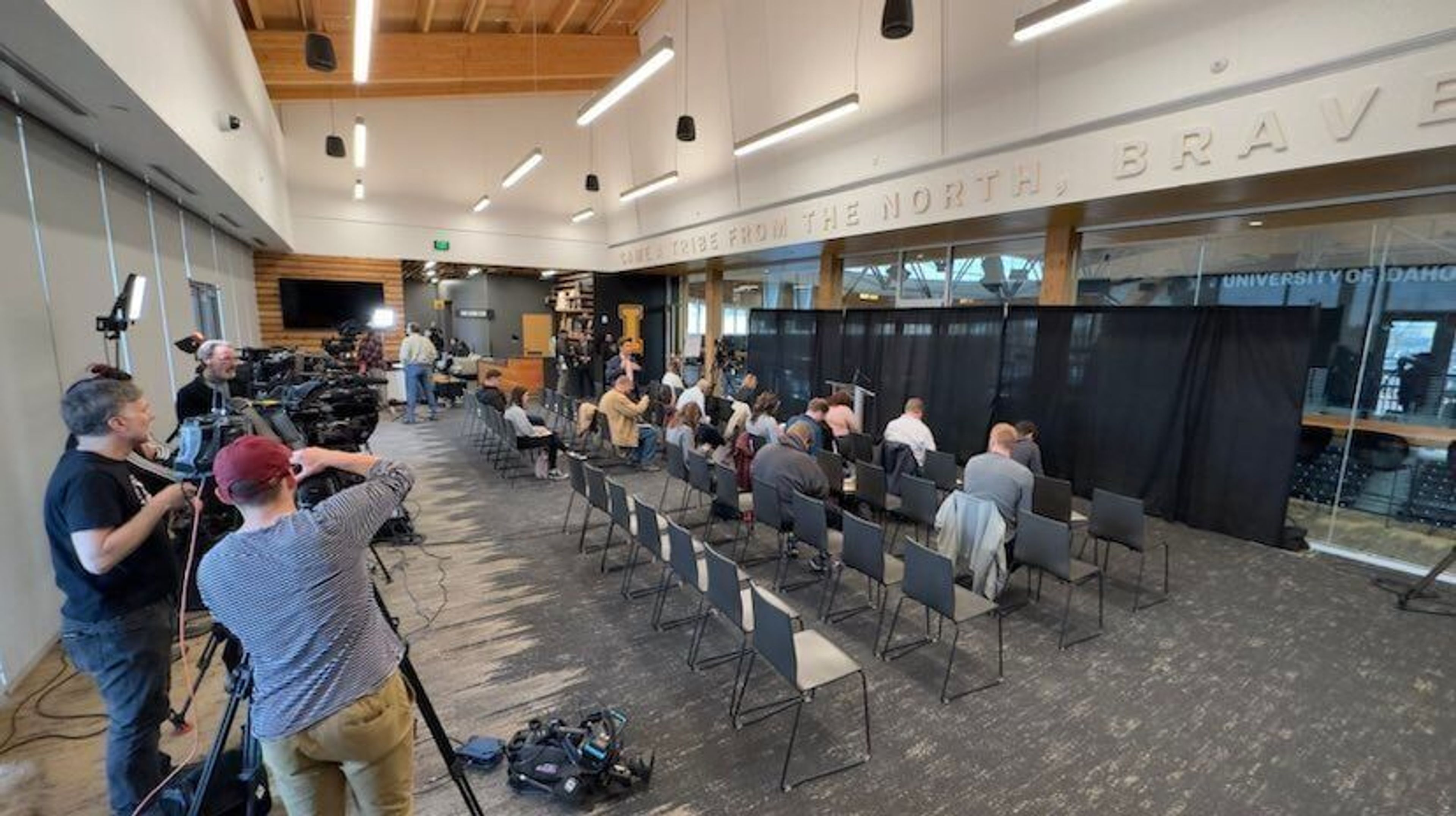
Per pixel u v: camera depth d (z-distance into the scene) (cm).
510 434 610
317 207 967
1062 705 262
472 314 1448
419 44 785
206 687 263
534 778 209
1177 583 386
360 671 138
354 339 706
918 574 276
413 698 168
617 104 1080
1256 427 454
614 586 375
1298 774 222
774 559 423
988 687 275
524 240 1134
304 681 132
